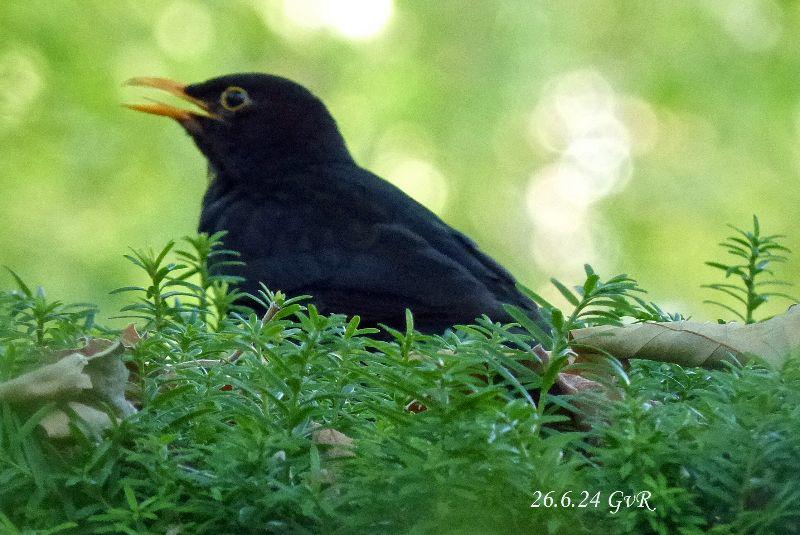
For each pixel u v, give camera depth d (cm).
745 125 2316
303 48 2361
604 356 462
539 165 2402
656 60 2352
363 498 342
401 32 2370
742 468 350
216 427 385
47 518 346
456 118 2336
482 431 340
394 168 2344
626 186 2408
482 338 415
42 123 2184
